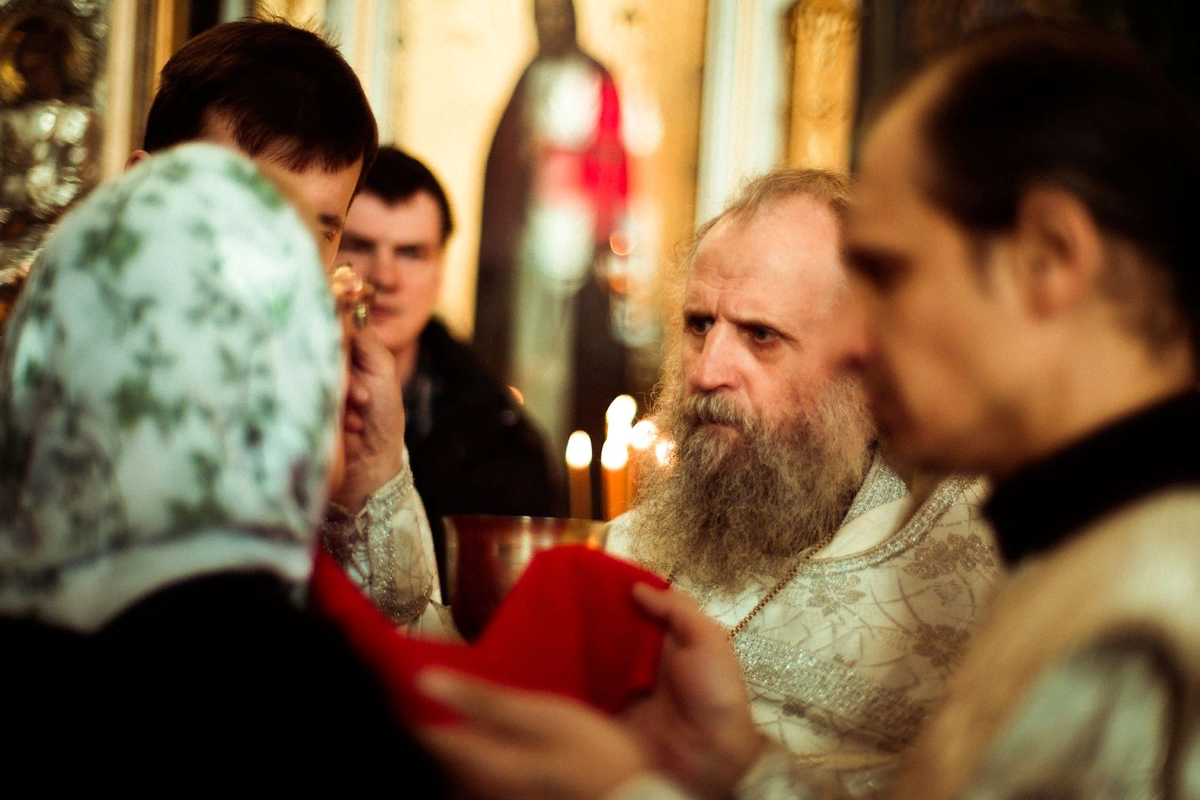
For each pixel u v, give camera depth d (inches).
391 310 120.0
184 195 29.6
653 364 245.1
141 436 27.7
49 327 29.0
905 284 32.8
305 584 30.6
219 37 66.1
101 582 27.7
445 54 241.6
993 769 28.7
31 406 29.0
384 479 60.8
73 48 199.2
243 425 28.4
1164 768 28.0
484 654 39.8
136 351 28.1
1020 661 29.7
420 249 121.2
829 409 66.5
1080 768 28.2
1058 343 31.6
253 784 26.0
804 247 67.2
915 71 35.2
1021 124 31.7
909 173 33.0
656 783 30.9
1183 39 256.1
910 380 32.8
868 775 56.1
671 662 42.3
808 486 66.4
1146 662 28.0
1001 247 31.8
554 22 246.4
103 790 26.0
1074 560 30.1
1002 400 31.9
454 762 30.3
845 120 244.1
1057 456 31.5
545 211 244.5
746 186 72.7
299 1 224.7
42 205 194.9
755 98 244.4
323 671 27.2
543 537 47.8
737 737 41.5
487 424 120.6
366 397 59.7
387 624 37.8
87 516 28.0
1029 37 33.3
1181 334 32.0
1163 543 28.8
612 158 246.4
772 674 63.9
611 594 41.8
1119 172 31.2
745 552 66.6
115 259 28.7
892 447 34.7
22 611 28.0
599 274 245.0
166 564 27.5
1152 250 31.3
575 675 41.1
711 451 67.0
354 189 67.5
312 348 29.8
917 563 65.5
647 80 247.6
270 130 63.4
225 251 29.1
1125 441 30.9
